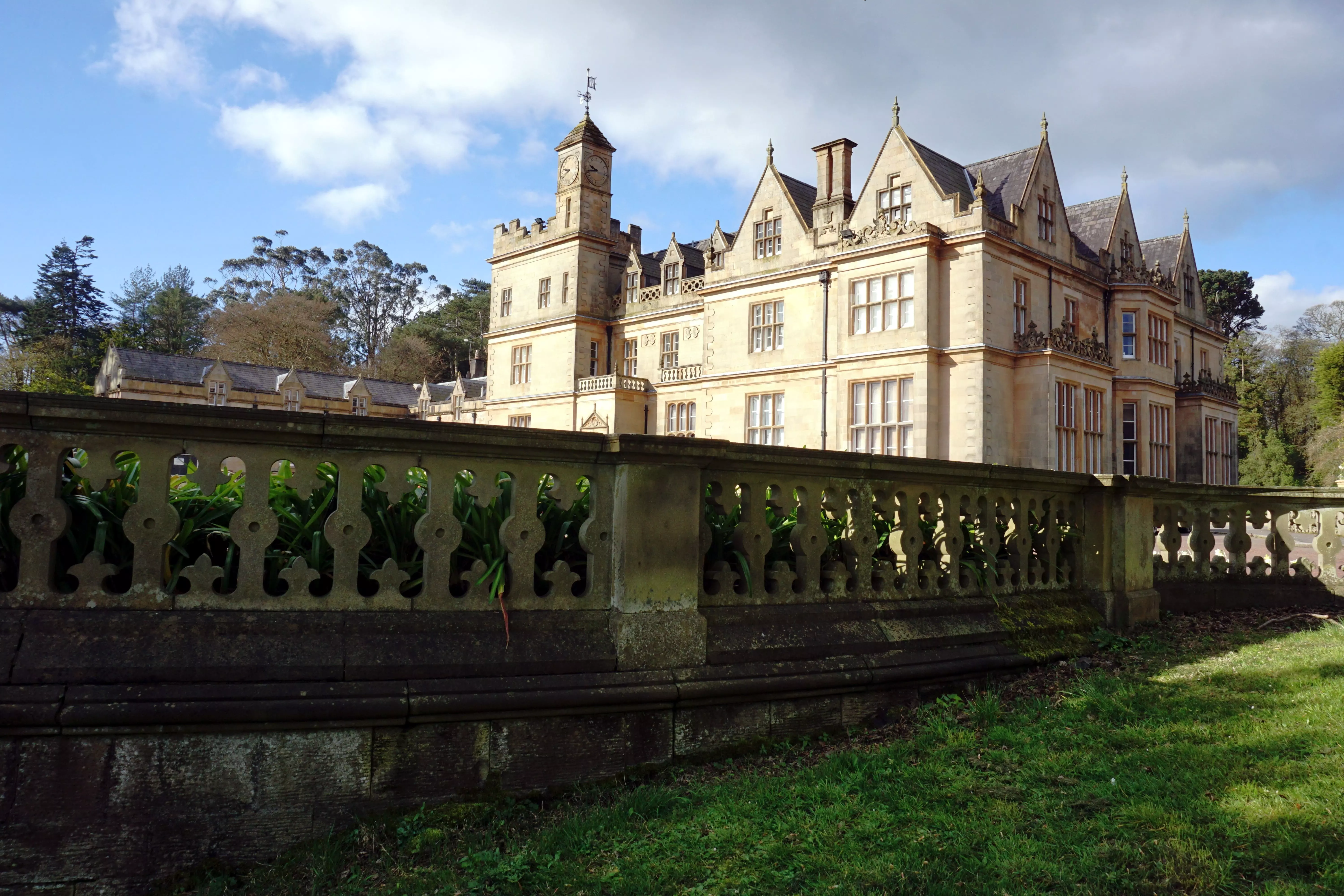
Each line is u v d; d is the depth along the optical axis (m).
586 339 36.97
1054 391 24.12
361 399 59.44
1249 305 68.88
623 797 3.75
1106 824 3.27
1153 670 5.43
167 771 3.20
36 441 3.27
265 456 3.57
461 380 57.12
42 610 3.24
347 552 3.66
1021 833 3.27
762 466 4.68
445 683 3.63
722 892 2.98
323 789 3.42
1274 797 3.33
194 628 3.38
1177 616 7.23
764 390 29.58
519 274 39.81
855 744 4.50
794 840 3.30
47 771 3.07
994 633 5.47
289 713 3.31
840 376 26.38
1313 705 4.36
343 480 3.68
